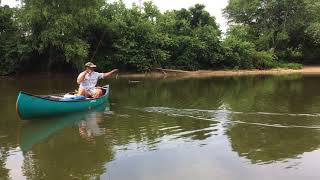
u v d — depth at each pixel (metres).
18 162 8.50
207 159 8.43
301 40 46.62
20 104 11.81
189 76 32.22
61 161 8.51
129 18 34.34
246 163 8.16
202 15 39.72
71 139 10.23
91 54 34.12
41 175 7.71
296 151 8.89
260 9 46.25
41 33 29.62
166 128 11.22
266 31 44.75
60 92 20.48
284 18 44.94
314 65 46.00
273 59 41.81
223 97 17.42
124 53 33.59
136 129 11.15
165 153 8.87
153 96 17.97
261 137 10.09
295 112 13.26
